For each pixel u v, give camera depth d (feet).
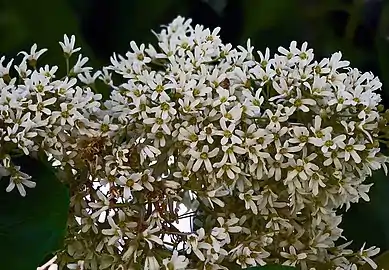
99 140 1.21
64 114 1.21
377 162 1.26
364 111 1.24
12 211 1.20
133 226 1.21
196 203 1.36
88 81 1.41
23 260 1.18
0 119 1.18
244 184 1.25
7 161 1.17
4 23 1.77
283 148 1.21
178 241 1.23
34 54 1.32
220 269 1.24
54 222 1.19
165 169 1.25
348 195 1.30
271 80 1.27
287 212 1.28
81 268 1.21
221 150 1.23
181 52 1.34
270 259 1.29
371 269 1.36
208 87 1.23
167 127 1.20
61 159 1.23
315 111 1.25
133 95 1.23
